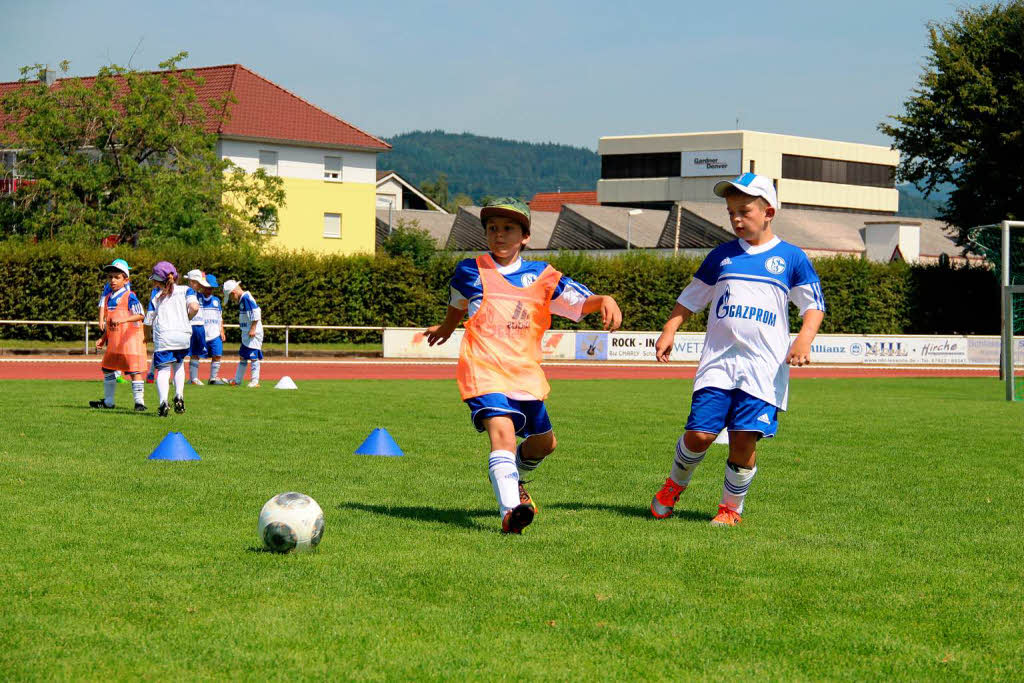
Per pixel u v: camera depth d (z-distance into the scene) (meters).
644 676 3.98
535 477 9.32
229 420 13.71
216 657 4.10
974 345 41.28
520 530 6.55
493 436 6.70
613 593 5.13
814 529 6.98
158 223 44.78
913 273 47.81
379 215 80.12
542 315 6.86
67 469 8.97
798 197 104.88
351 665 4.04
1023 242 28.75
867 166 109.31
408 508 7.49
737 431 7.00
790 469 10.04
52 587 5.05
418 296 41.47
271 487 8.23
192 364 21.11
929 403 19.72
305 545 5.85
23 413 13.87
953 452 11.55
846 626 4.65
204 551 5.88
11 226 44.56
